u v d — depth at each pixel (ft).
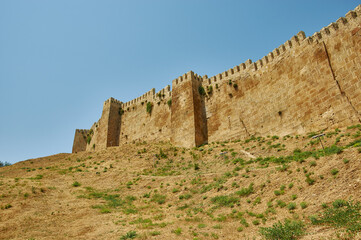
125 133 165.27
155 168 86.84
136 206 53.72
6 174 93.50
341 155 39.58
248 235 29.99
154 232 34.99
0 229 39.29
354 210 26.43
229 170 65.67
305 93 78.74
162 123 137.49
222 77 119.24
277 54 94.27
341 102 66.69
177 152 101.86
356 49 65.05
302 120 78.07
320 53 75.77
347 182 32.65
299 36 85.56
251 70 105.09
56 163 112.27
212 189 53.62
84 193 64.39
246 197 43.55
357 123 61.62
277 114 88.28
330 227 25.59
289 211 33.42
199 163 82.12
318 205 31.58
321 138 63.82
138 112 162.71
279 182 42.98
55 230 39.60
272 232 27.40
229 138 104.17
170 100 136.87
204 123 118.21
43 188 63.57
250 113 99.66
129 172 83.82
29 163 121.80
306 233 25.90
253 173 52.90
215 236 31.45
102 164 98.78
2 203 50.80
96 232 37.96
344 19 69.97
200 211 44.27
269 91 93.97
